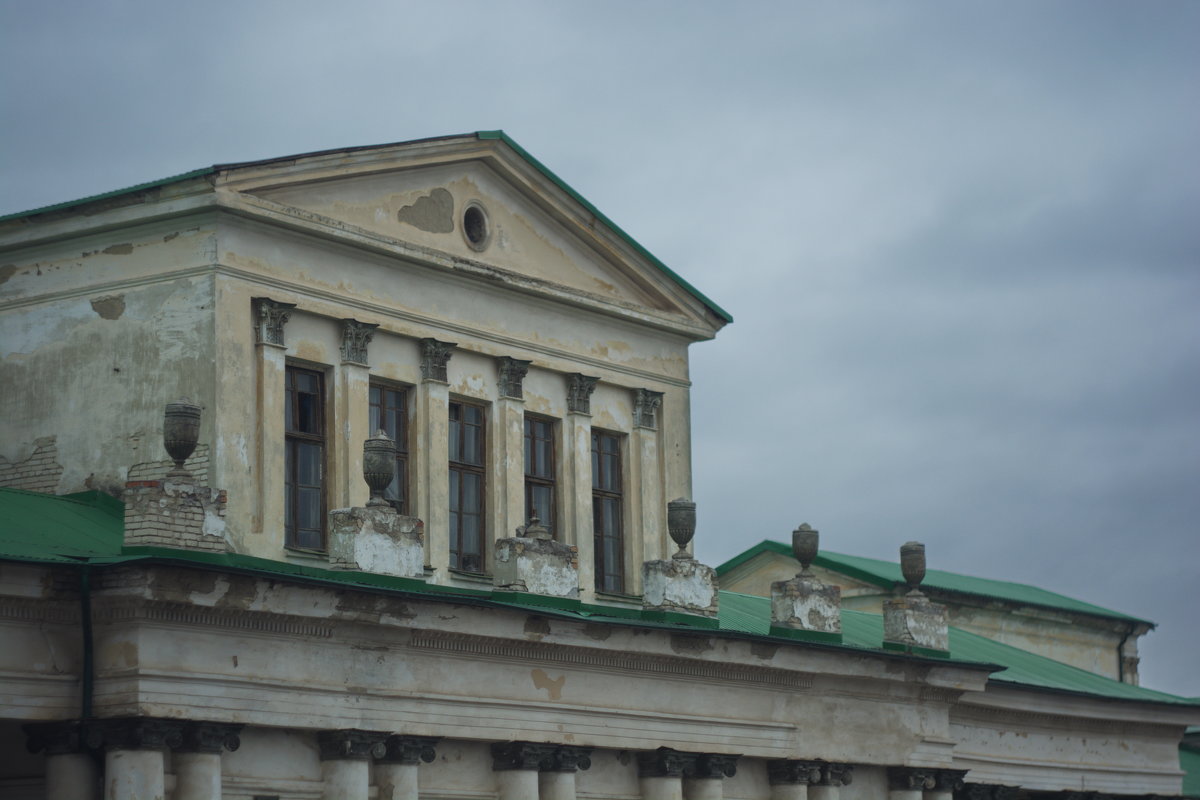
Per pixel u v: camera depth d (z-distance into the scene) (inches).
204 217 1386.6
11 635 1168.2
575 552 1477.6
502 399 1582.2
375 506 1332.4
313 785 1288.1
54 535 1261.1
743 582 2498.8
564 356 1644.9
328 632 1282.0
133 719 1170.6
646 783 1528.1
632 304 1701.5
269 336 1403.8
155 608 1182.3
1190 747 2672.2
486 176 1604.3
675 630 1501.0
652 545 1694.1
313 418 1446.9
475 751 1408.7
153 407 1381.6
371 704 1311.5
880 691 1739.7
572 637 1435.8
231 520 1350.9
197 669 1206.9
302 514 1423.5
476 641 1375.5
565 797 1445.6
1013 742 1973.4
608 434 1697.8
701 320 1770.4
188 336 1376.7
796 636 1647.4
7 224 1445.6
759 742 1615.4
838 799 1689.2
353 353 1464.1
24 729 1199.6
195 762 1203.2
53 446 1418.6
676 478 1731.1
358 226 1476.4
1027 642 2546.8
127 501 1210.6
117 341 1407.5
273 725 1246.9
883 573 2404.0
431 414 1515.7
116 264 1421.0
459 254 1566.2
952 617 2439.7
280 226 1419.8
